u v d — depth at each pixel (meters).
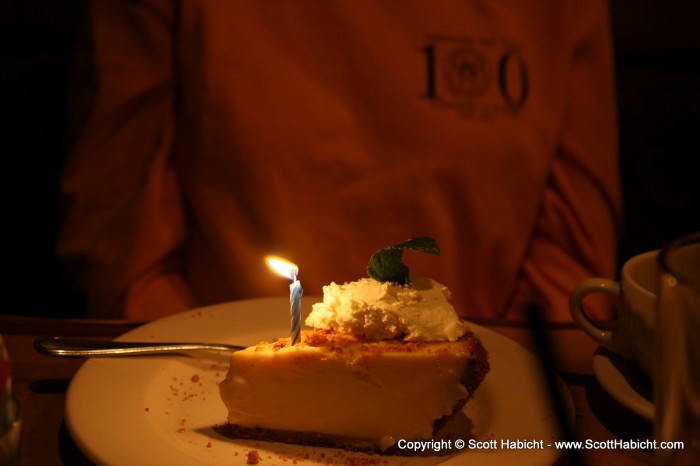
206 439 0.33
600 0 0.74
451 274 0.68
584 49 0.74
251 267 0.65
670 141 0.91
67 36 0.84
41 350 0.37
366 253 0.66
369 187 0.66
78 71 0.67
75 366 0.39
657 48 0.92
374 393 0.34
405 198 0.67
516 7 0.72
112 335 0.43
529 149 0.70
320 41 0.66
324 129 0.66
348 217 0.66
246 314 0.43
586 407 0.36
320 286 0.66
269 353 0.34
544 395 0.35
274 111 0.65
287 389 0.34
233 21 0.64
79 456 0.31
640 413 0.33
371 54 0.67
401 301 0.35
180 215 0.67
